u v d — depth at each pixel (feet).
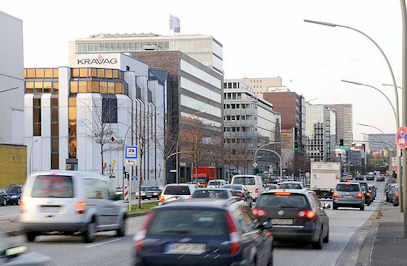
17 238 73.00
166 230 32.50
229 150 461.37
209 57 544.21
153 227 32.81
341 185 156.15
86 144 289.74
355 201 153.28
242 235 33.12
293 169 576.20
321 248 62.64
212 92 471.62
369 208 167.94
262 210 59.72
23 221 65.16
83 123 290.35
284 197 59.93
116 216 73.61
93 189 68.74
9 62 239.30
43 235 73.36
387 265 46.32
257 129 575.38
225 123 563.48
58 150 292.20
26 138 293.84
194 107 422.00
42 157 292.61
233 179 179.01
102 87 298.56
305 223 58.70
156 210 33.40
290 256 56.39
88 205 66.54
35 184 65.87
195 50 546.67
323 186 222.48
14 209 154.61
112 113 294.46
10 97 239.50
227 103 563.07
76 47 567.18
